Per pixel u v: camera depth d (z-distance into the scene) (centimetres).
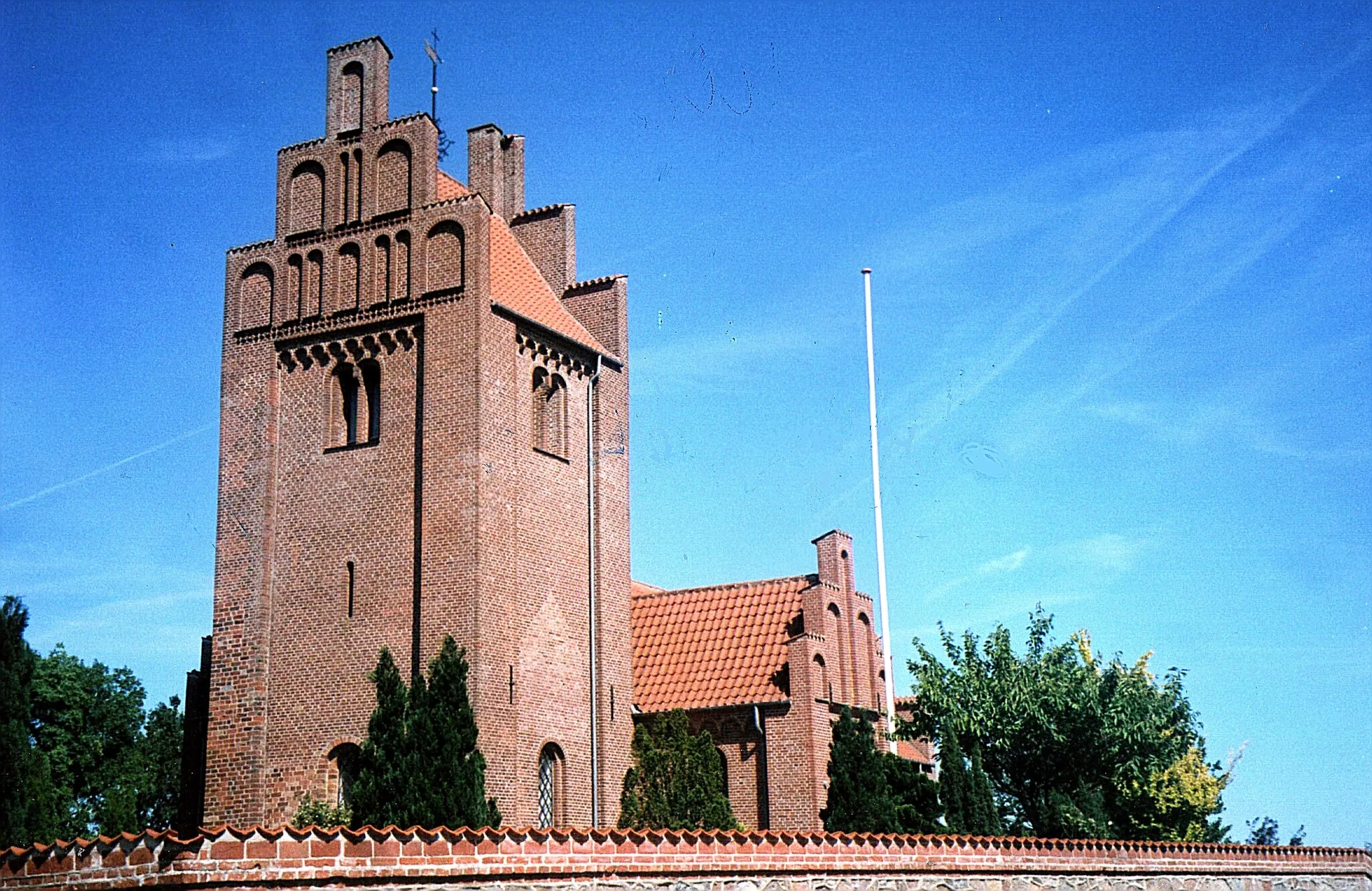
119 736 7225
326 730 3862
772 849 2738
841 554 4684
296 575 4019
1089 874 3575
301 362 4162
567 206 4791
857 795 3856
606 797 4200
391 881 2133
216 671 4031
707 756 3741
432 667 3244
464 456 3853
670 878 2525
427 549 3844
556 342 4322
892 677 4769
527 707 3909
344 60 4334
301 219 4262
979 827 4119
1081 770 4722
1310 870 4528
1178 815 5006
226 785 3938
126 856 2050
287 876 2045
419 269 4050
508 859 2272
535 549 4069
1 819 3584
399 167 4156
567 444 4328
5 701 3644
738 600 4747
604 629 4319
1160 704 4859
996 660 4831
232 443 4188
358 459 4022
